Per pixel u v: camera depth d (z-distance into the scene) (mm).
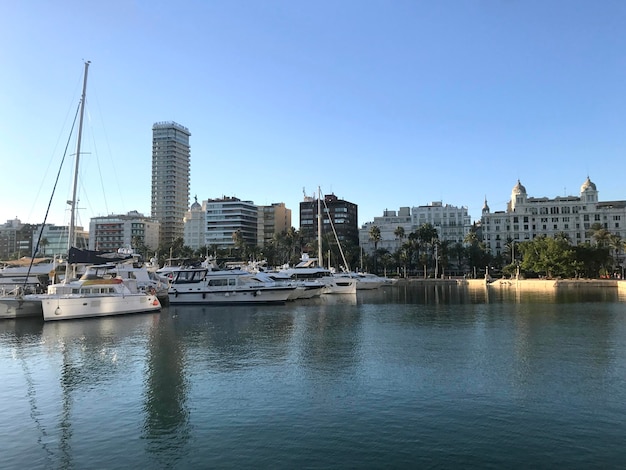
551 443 17047
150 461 16031
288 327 45000
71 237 55250
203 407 21219
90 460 16188
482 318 52281
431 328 44156
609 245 150250
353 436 17797
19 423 19594
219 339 38062
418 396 22359
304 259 99688
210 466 15609
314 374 26516
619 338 37781
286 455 16297
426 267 198750
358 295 98938
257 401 21906
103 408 21297
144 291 60812
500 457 15992
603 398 22000
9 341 37562
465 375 26078
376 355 31453
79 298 50312
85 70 57125
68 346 35375
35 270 74188
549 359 29984
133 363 29719
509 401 21594
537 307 65938
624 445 16859
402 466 15422
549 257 138250
